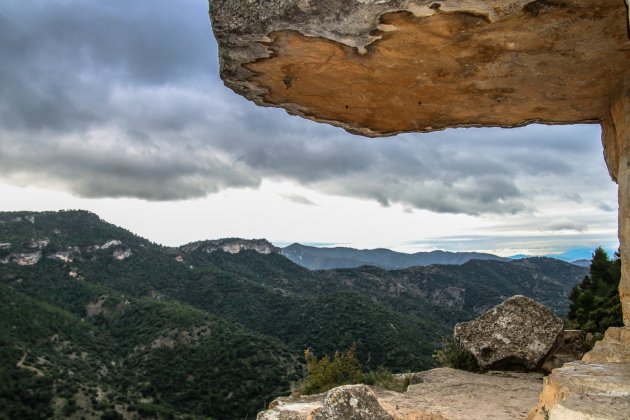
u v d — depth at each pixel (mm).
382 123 7738
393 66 5855
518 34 4961
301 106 7238
